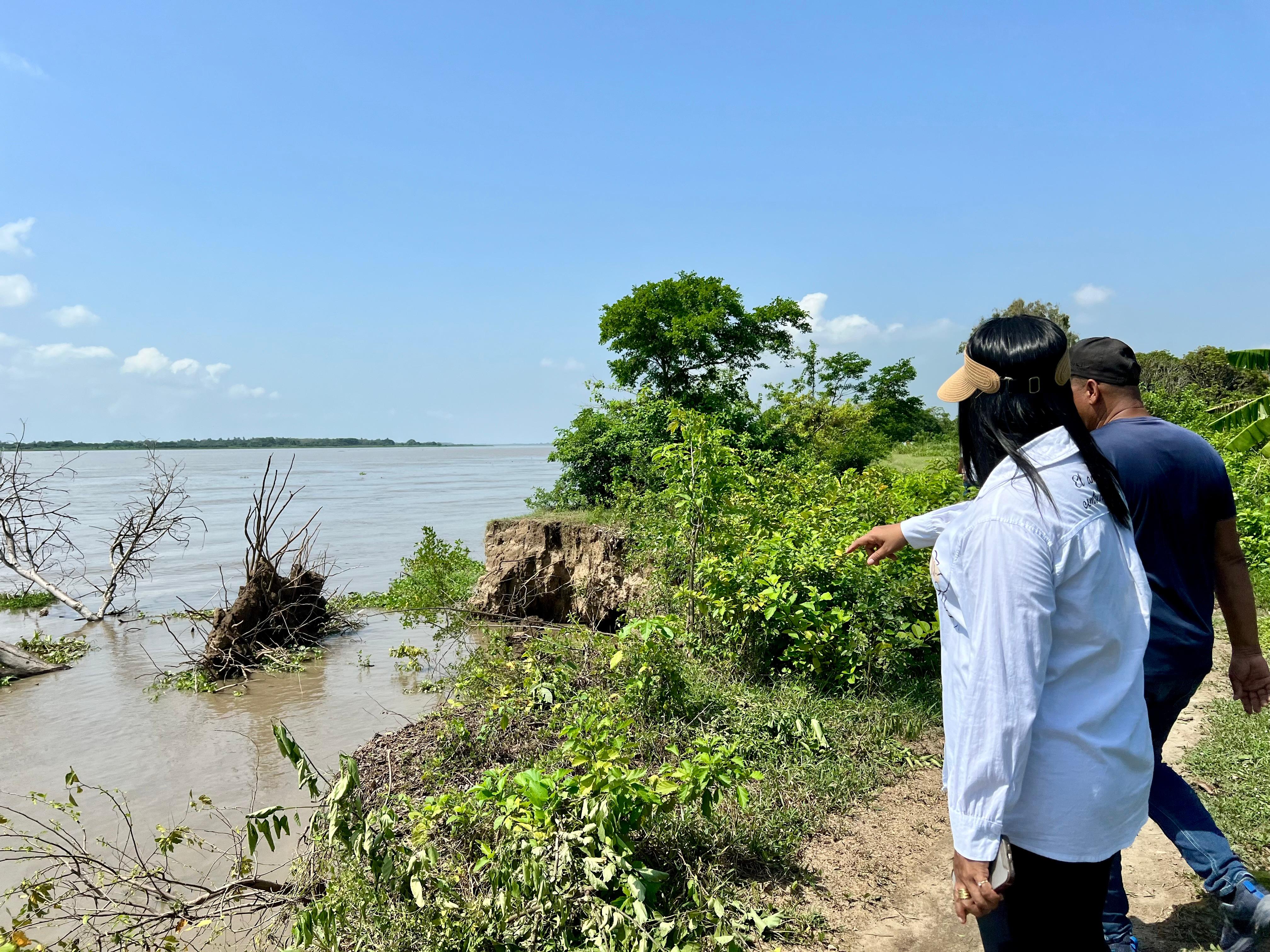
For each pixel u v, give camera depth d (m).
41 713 9.13
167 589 17.91
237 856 5.13
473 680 5.70
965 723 1.54
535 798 3.18
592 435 15.05
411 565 14.05
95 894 4.04
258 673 10.67
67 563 22.05
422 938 3.13
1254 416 9.51
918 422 38.78
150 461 16.88
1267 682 2.61
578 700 4.91
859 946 2.98
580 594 11.59
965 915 1.58
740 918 3.12
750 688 5.46
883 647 5.44
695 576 6.48
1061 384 1.67
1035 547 1.51
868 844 3.71
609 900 3.12
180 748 7.78
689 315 20.02
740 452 9.83
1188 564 2.37
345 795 3.28
